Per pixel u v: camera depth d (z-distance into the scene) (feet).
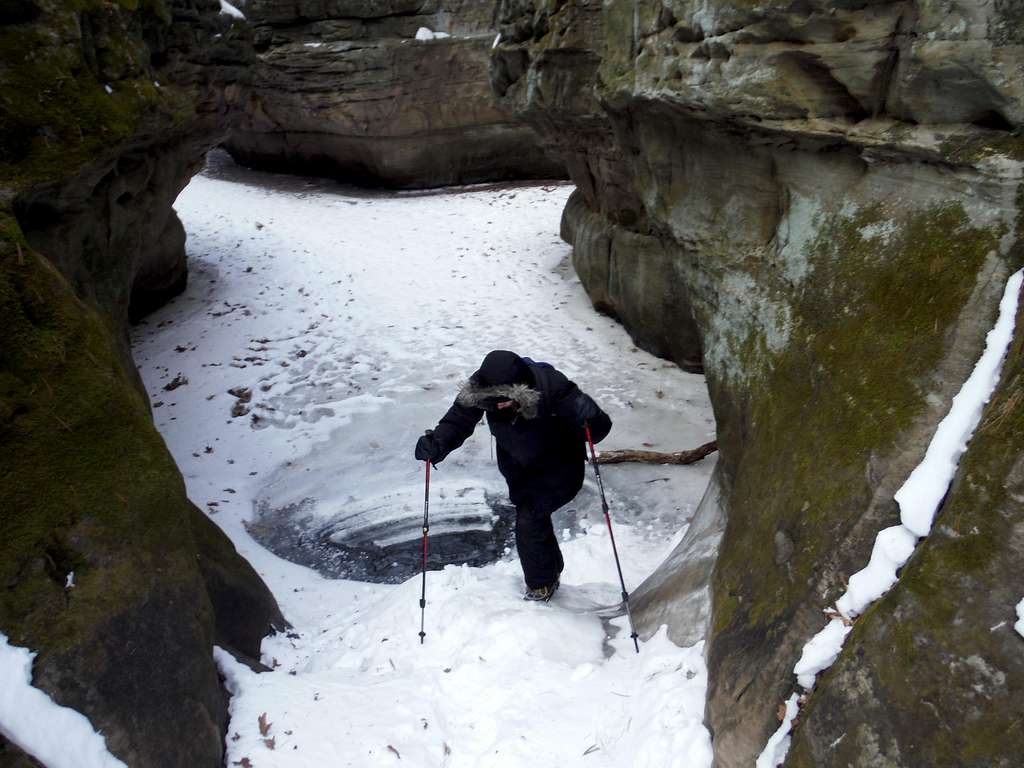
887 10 8.57
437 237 44.60
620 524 19.15
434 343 31.01
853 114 9.40
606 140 27.32
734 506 9.98
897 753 5.94
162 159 21.38
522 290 35.88
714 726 7.86
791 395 9.68
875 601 6.73
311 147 60.85
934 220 8.27
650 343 28.53
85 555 8.19
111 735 7.72
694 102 11.38
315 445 24.43
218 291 37.06
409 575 18.39
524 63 30.89
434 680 10.71
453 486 21.75
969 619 5.81
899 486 7.18
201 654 8.86
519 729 9.29
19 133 11.15
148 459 9.09
